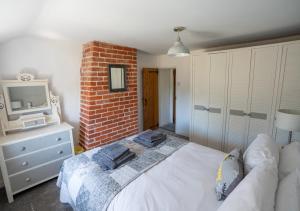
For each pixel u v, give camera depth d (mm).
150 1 1419
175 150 2125
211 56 3211
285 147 1698
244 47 3004
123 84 3369
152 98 4797
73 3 1412
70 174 1754
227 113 3152
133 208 1227
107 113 3139
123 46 3299
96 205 1357
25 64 2521
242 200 922
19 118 2469
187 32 2408
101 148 2191
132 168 1728
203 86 3402
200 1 1439
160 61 4766
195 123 3639
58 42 2814
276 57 2539
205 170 1678
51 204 2094
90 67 2830
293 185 1079
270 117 2695
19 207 2051
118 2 1421
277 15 1806
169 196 1336
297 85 2416
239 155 1588
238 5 1536
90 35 2490
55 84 2857
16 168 2162
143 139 2326
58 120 2818
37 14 1622
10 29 1857
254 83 2787
